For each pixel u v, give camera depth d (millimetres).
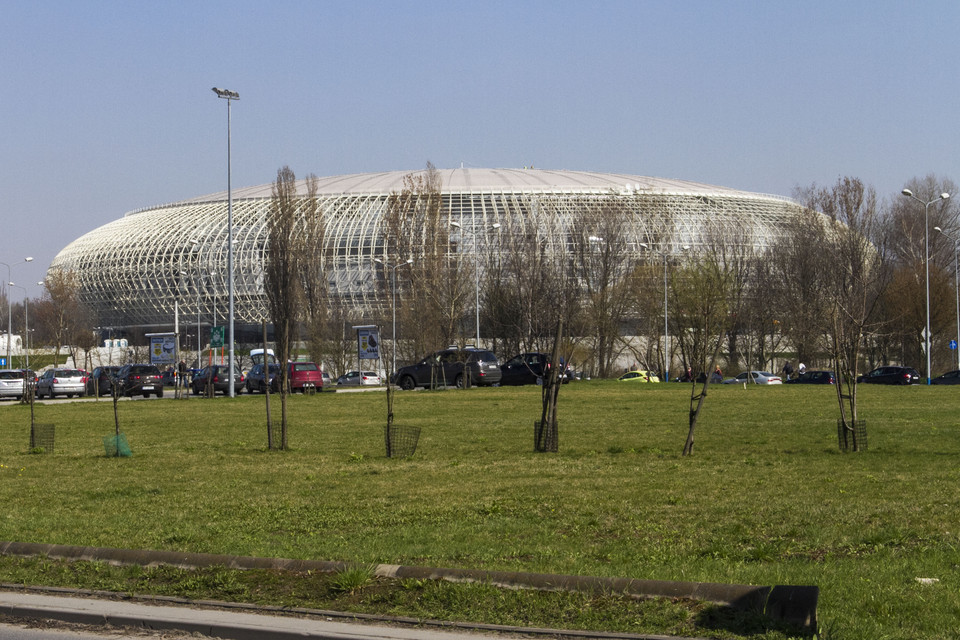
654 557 11719
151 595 10555
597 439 27062
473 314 86750
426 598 9992
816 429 28844
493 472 20109
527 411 38812
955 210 100688
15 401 60656
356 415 38500
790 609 8992
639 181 126062
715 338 75000
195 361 91750
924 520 13703
